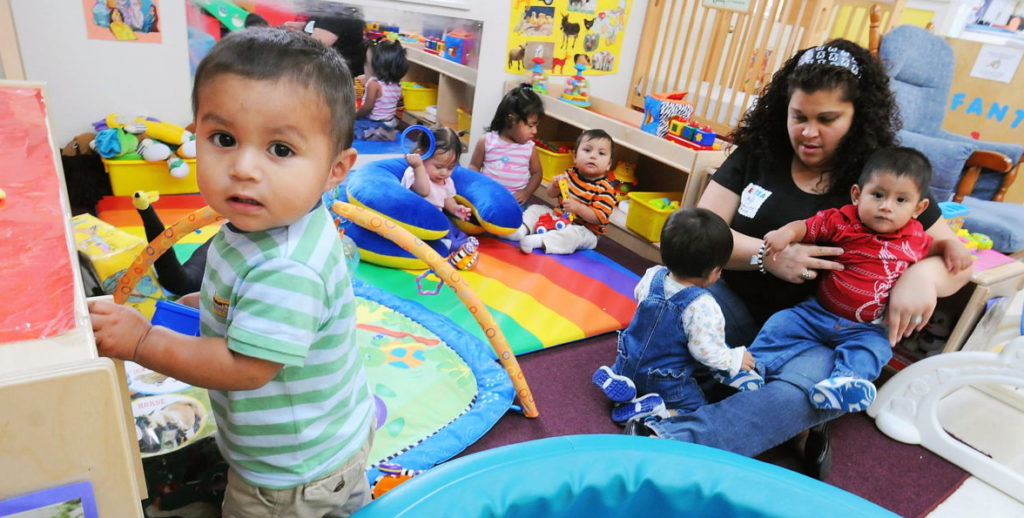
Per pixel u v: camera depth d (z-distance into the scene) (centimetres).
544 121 308
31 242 50
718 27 279
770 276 166
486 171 260
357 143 259
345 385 78
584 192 237
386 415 133
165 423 96
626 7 305
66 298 44
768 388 137
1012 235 225
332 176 70
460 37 266
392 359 151
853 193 151
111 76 212
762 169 168
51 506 41
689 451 98
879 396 161
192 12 215
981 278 160
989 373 142
